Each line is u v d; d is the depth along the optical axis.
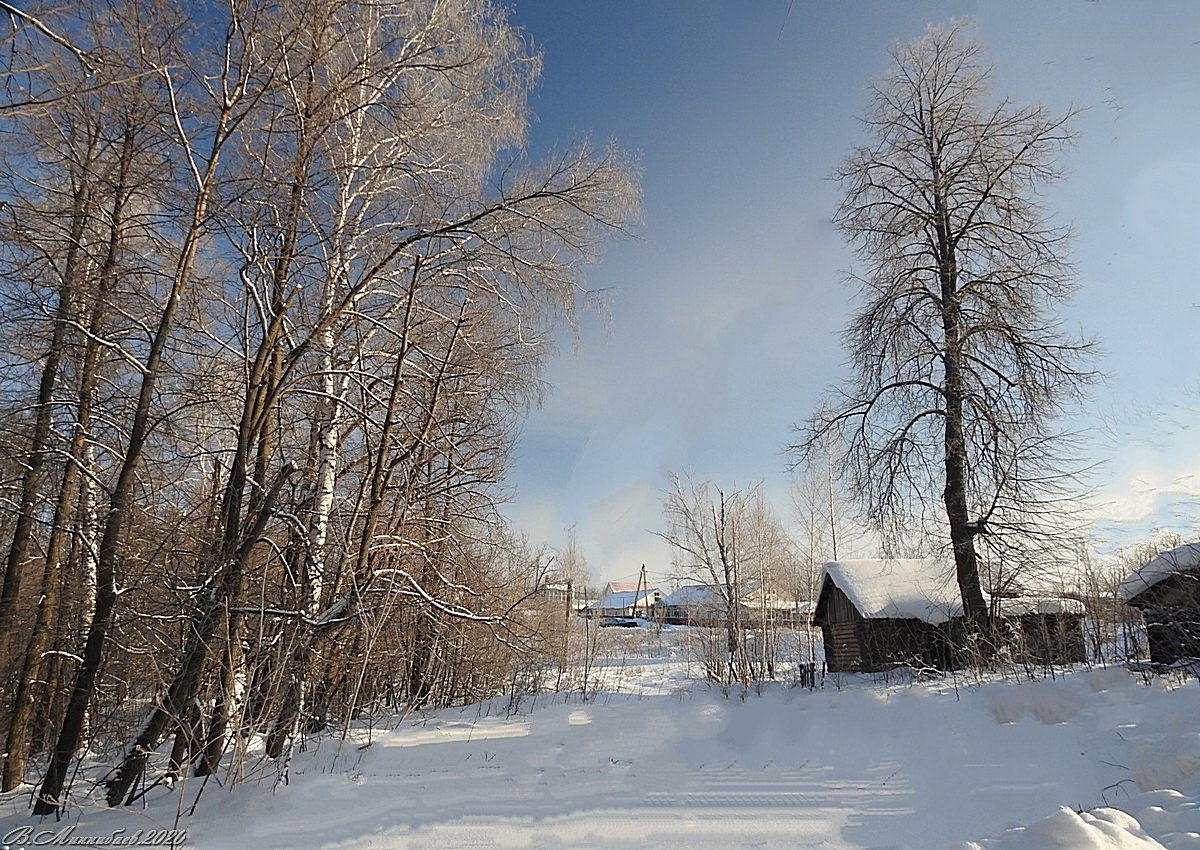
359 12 10.67
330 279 11.16
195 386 10.19
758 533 27.94
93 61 6.59
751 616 24.27
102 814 7.04
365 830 5.90
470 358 13.11
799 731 10.23
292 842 5.71
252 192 9.34
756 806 6.31
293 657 9.18
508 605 16.28
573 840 5.47
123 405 10.34
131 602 8.94
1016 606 17.59
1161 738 6.77
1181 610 11.70
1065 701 9.57
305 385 11.35
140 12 8.02
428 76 11.39
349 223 10.63
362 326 12.30
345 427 12.49
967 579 18.08
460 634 14.66
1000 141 19.55
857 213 21.05
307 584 10.21
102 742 9.56
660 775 7.77
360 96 10.90
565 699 17.92
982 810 5.86
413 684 16.91
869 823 5.66
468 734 11.55
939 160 20.50
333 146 11.19
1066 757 7.16
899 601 20.48
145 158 9.29
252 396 9.27
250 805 6.80
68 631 10.70
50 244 9.44
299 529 9.52
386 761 9.02
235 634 8.63
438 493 13.79
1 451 10.20
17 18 5.67
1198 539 14.40
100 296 9.44
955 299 19.30
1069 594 18.05
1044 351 18.25
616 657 33.53
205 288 10.09
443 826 5.96
